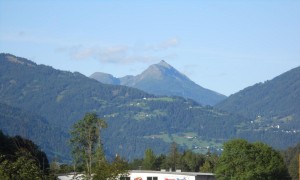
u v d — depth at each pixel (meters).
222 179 137.00
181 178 133.88
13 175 41.28
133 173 135.50
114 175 70.06
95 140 103.81
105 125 104.94
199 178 134.62
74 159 101.38
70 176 97.19
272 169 137.00
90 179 70.75
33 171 42.41
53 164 95.94
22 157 43.34
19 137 107.94
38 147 112.62
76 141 102.38
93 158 101.00
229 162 136.75
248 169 135.62
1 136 100.19
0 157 43.88
